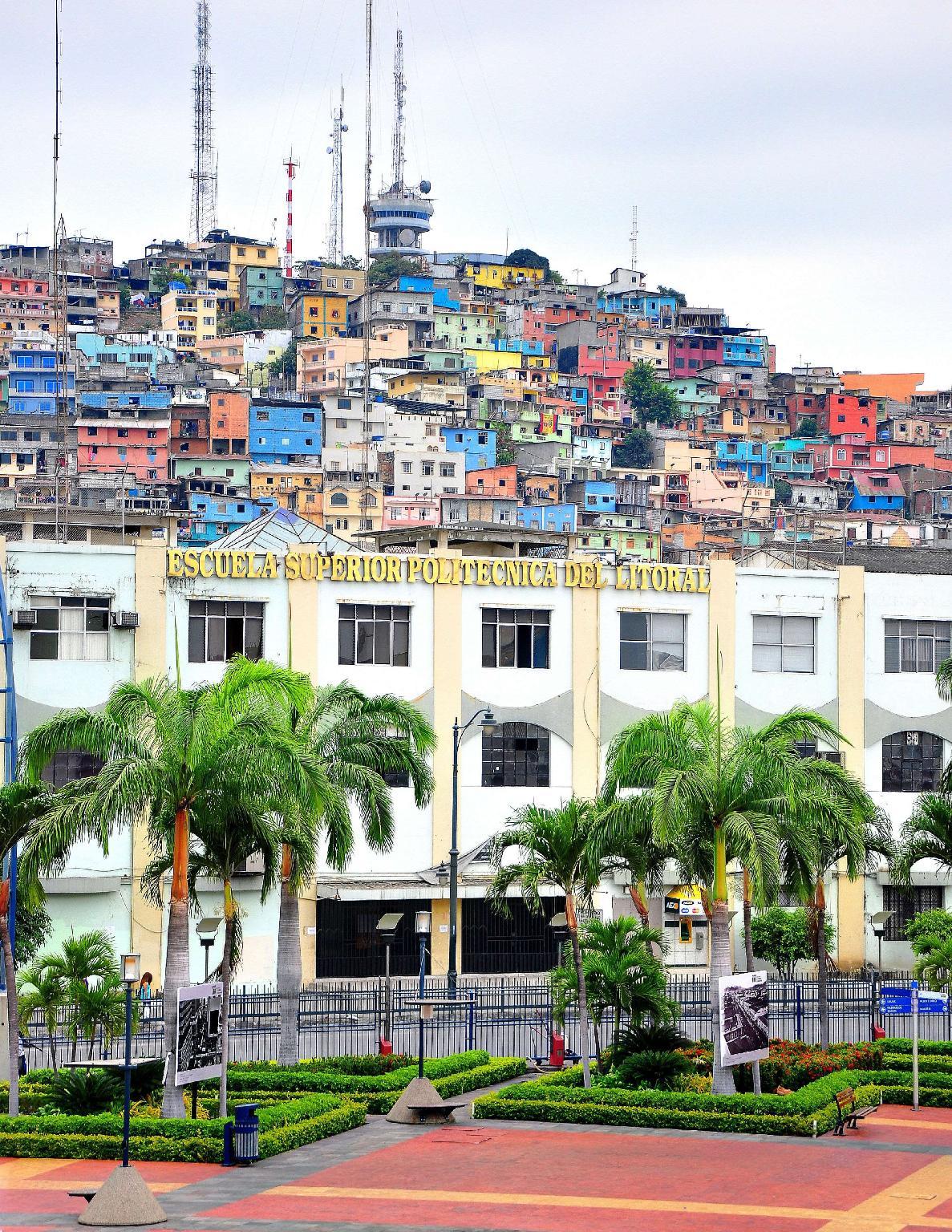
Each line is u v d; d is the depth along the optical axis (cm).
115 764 4762
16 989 5266
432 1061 5631
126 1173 3844
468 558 8588
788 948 8088
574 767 8694
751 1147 4566
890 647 9150
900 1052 5847
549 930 8519
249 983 7931
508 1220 3778
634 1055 5278
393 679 8444
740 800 5125
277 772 4828
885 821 6072
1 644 6806
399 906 8319
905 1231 3650
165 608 8119
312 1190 4103
